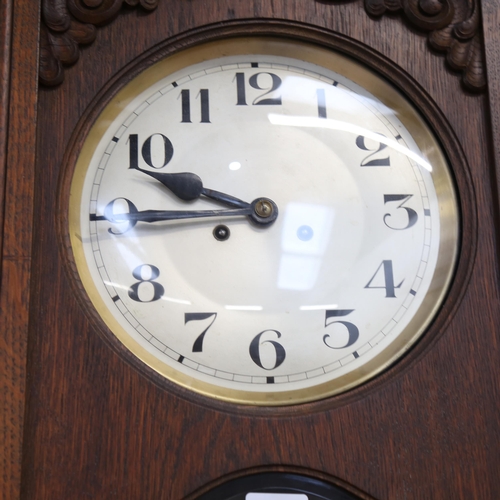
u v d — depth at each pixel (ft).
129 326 2.10
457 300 2.12
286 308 2.14
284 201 2.20
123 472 2.01
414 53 2.24
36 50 2.15
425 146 2.23
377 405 2.06
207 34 2.23
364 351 2.13
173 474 2.02
